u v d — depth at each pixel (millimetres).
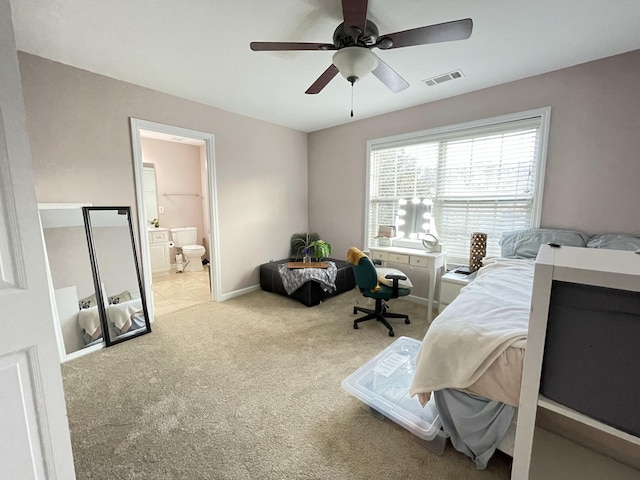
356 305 3320
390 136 3457
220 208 3428
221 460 1308
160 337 2525
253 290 3893
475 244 2742
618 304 728
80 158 2330
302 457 1323
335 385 1858
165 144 5070
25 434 792
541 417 1162
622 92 2092
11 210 730
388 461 1304
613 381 759
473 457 1292
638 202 2090
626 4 1554
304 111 3410
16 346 750
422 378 1279
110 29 1781
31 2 1515
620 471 996
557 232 2324
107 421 1536
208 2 1556
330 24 1765
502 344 1099
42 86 2121
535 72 2389
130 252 2615
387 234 3387
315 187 4426
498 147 2760
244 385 1854
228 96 2922
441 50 2045
